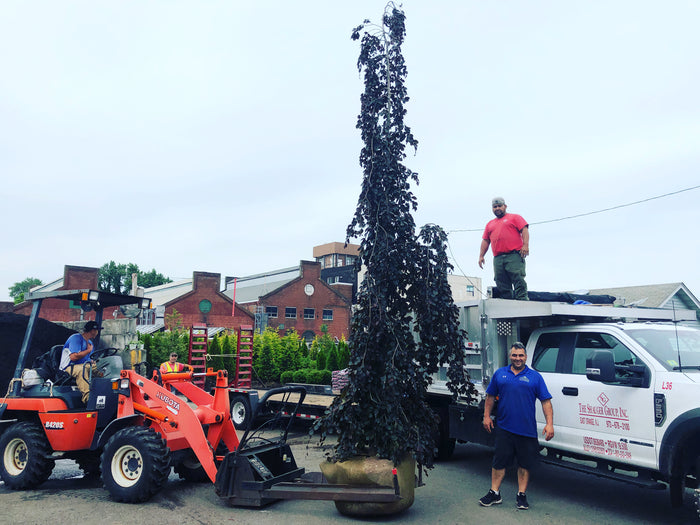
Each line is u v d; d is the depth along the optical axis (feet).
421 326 21.54
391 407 18.80
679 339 19.65
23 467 22.61
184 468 23.81
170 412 21.72
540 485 23.65
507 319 24.07
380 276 20.42
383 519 18.61
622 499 21.35
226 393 23.52
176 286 185.06
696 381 16.81
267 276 197.77
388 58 22.22
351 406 19.22
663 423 17.19
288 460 21.63
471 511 19.58
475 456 29.78
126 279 220.64
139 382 22.74
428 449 20.13
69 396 22.98
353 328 20.27
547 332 23.00
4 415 24.14
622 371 19.10
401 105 22.24
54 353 24.77
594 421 19.48
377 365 20.03
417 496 21.61
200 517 18.62
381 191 20.99
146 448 20.17
